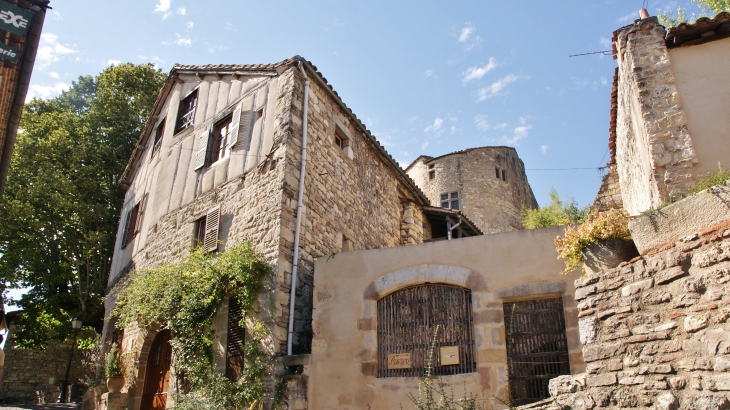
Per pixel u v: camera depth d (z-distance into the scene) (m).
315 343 8.01
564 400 5.45
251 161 10.41
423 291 7.82
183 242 11.33
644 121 6.71
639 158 7.70
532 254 7.25
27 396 19.16
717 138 6.33
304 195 9.66
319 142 10.59
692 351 4.47
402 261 8.00
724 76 6.59
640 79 6.93
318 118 10.78
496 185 26.53
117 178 19.22
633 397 4.84
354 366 7.67
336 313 8.09
